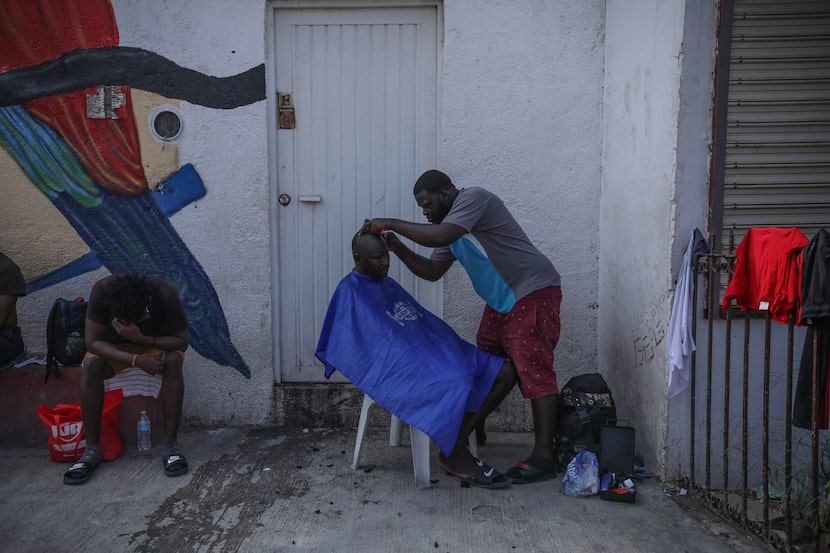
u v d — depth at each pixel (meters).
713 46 3.53
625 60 4.14
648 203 3.88
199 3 4.38
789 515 3.09
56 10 4.40
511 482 3.82
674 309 3.62
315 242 4.65
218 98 4.45
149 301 3.97
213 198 4.53
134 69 4.44
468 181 4.52
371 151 4.58
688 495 3.71
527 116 4.47
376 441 4.44
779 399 3.72
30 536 3.27
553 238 4.57
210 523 3.40
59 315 4.28
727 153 3.60
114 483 3.81
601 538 3.29
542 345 3.90
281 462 4.11
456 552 3.17
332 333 3.87
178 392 4.02
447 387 3.66
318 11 4.46
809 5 3.51
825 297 2.77
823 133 3.60
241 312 4.61
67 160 4.51
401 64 4.51
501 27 4.41
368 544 3.23
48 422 4.05
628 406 4.21
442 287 4.62
